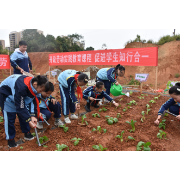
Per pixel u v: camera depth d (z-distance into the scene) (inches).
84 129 144.1
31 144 120.2
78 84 141.8
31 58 1110.4
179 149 113.3
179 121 157.9
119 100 238.2
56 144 110.7
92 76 534.9
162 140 123.9
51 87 125.6
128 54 271.6
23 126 123.9
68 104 162.6
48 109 155.3
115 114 180.5
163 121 149.2
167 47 681.6
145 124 151.4
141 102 225.5
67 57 353.1
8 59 361.7
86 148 115.0
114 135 132.7
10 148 116.5
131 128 143.6
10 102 111.5
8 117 113.8
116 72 208.4
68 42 1264.8
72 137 130.6
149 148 107.9
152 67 673.6
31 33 1301.7
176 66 620.7
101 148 109.3
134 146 116.4
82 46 1526.8
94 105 211.2
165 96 254.7
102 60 302.7
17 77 108.6
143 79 262.4
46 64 1026.1
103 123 155.2
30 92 107.8
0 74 551.5
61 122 159.3
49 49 1177.4
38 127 150.3
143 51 258.5
